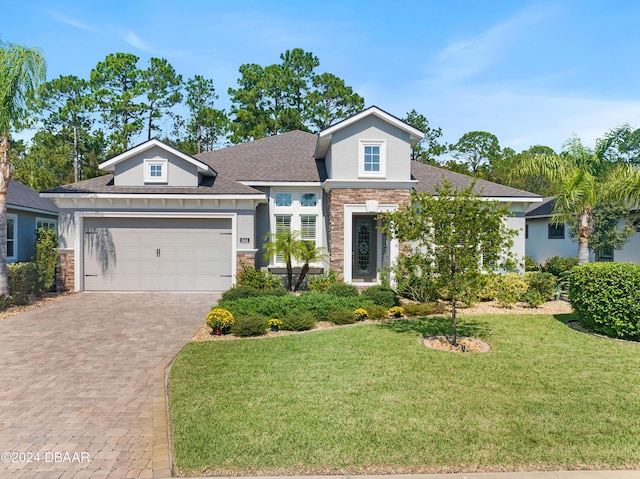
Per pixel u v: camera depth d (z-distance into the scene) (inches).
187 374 288.4
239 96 1812.3
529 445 194.5
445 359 316.5
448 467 178.5
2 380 292.2
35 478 175.9
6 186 555.5
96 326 444.5
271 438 199.5
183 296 616.1
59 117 1635.1
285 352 339.0
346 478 171.2
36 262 618.8
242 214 650.8
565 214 656.4
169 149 658.2
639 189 580.4
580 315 419.5
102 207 643.5
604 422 216.8
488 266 345.1
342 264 635.5
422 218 351.6
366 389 258.8
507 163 2089.1
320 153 756.6
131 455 194.9
